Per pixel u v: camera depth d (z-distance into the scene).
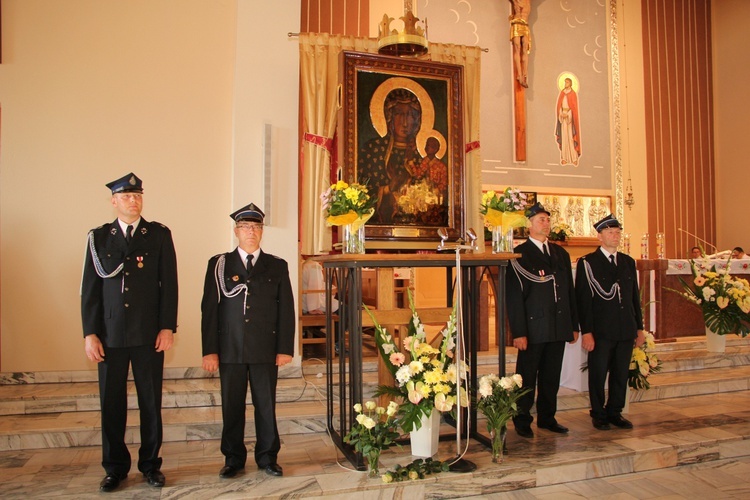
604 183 10.24
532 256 4.27
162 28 5.18
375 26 8.51
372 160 4.64
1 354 4.75
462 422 4.21
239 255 3.54
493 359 5.70
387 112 4.70
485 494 3.49
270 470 3.42
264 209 5.11
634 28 10.62
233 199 5.11
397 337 5.85
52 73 4.90
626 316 4.41
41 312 4.82
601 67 10.34
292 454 3.85
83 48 4.98
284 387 4.77
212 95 5.27
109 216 5.00
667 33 10.89
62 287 4.88
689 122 10.97
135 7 5.12
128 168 5.04
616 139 10.35
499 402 3.69
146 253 3.34
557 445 4.02
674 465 4.00
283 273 3.58
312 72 5.09
